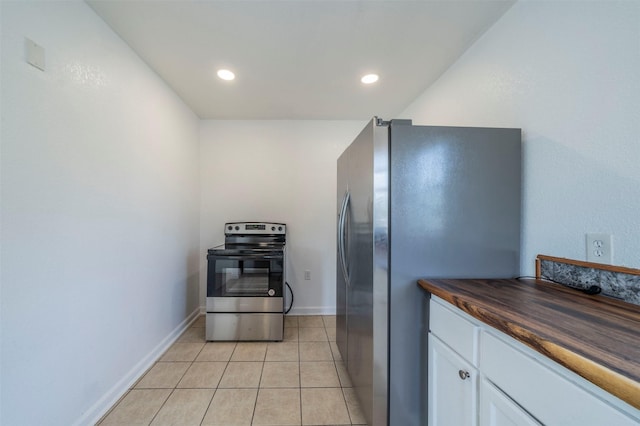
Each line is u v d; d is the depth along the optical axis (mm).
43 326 1116
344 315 1802
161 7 1354
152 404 1530
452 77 1860
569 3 1058
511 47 1342
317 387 1705
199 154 2914
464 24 1467
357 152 1426
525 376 672
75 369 1271
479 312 801
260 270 2348
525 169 1246
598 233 959
